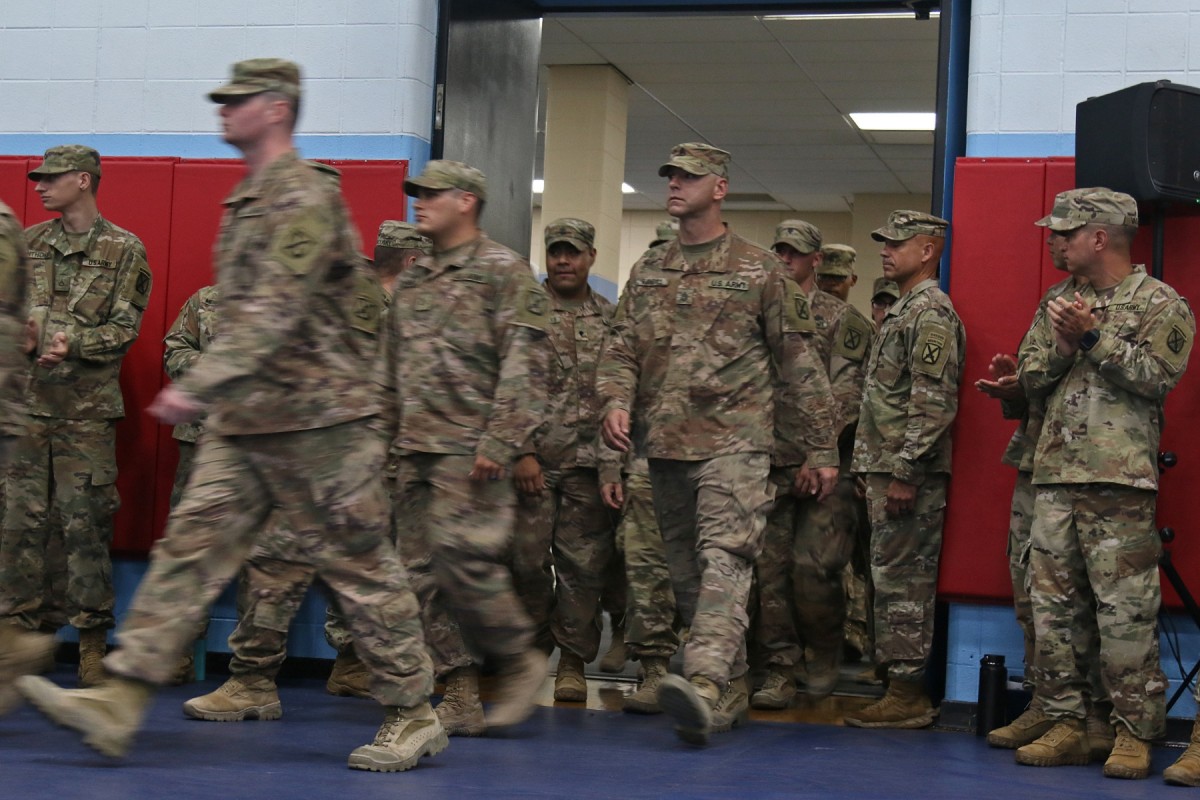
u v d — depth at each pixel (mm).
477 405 4094
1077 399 4453
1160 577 5109
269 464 3469
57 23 6441
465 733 4516
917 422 5129
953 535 5336
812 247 6043
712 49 11867
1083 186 4871
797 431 4703
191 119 6328
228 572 3516
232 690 4742
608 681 6410
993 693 5043
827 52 11750
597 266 12516
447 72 6246
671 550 4805
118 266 5520
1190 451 5094
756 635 5969
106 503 5562
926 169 16469
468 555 4027
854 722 5242
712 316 4633
